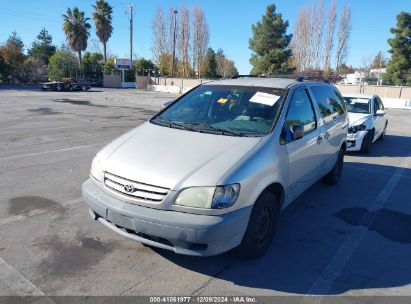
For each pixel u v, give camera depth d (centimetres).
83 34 5391
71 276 336
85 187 371
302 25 5325
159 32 6050
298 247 412
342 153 653
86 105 2103
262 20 4772
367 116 966
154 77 5272
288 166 405
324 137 518
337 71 5262
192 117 446
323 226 473
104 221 354
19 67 5088
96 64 5972
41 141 943
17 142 920
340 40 5259
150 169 330
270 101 438
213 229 307
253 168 340
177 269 354
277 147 387
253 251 366
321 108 534
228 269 358
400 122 1841
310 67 5309
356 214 520
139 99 2862
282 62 4731
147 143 376
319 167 524
